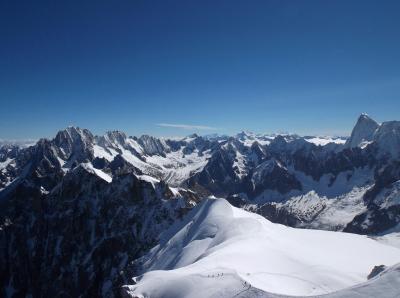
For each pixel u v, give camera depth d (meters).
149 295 82.31
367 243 162.00
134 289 86.62
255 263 103.31
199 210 187.75
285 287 88.94
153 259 169.12
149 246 191.50
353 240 163.62
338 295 67.19
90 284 198.50
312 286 94.75
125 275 172.25
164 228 199.38
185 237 169.62
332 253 138.25
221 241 141.50
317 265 111.25
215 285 77.25
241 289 73.62
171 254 162.25
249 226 147.25
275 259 110.12
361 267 127.88
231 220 157.12
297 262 111.44
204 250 143.12
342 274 108.44
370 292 65.81
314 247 141.88
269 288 82.94
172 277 86.44
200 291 76.62
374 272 109.19
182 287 80.19
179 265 140.00
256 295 70.81
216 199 184.00
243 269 94.81
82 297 196.75
